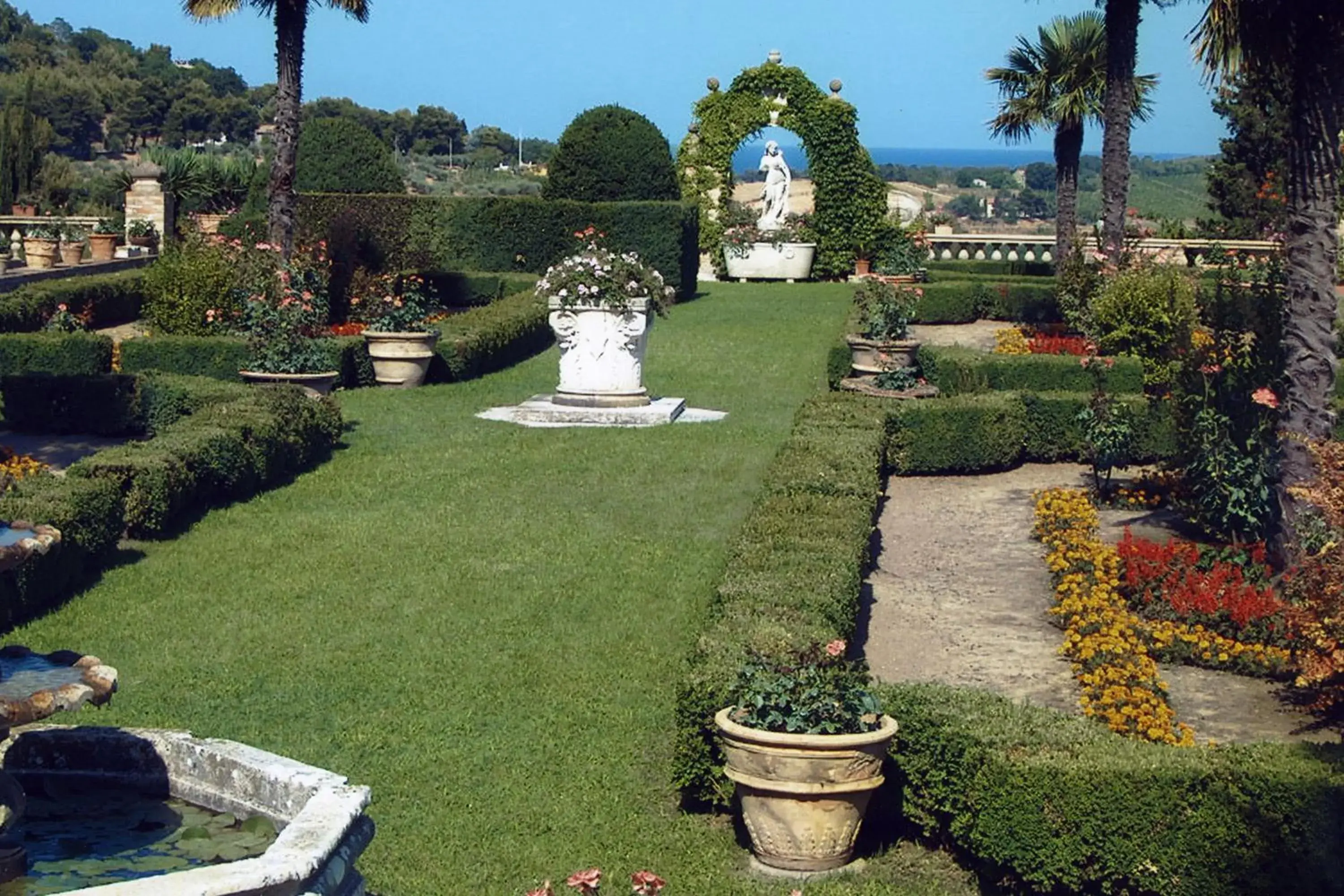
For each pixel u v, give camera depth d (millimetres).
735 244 33531
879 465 14375
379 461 15469
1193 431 12852
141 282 25312
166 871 5273
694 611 10719
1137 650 9812
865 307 20344
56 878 5234
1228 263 19656
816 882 6820
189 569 11555
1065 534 12859
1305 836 6195
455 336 20734
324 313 21000
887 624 10961
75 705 5094
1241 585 11039
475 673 9422
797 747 6668
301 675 9312
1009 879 6750
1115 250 22797
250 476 13844
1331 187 11453
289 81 21500
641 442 16578
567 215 29656
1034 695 9375
